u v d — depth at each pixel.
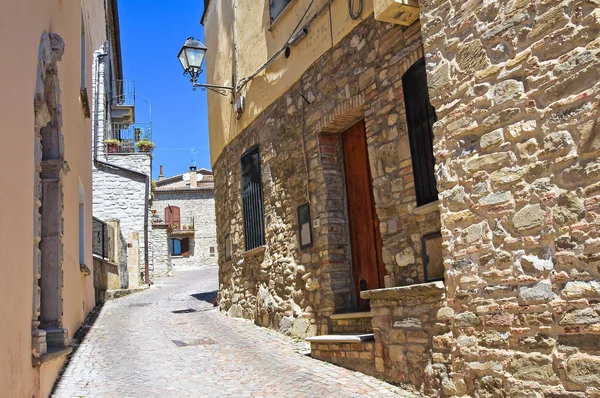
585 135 3.54
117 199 18.95
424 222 5.27
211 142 12.02
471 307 4.32
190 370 6.14
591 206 3.50
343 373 5.75
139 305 12.62
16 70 3.94
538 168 3.86
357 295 6.90
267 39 8.76
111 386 5.48
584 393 3.47
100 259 13.49
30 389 4.21
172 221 42.50
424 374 4.83
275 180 8.44
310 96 7.46
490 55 4.25
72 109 7.96
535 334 3.81
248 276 9.46
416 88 5.41
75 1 8.59
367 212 6.73
